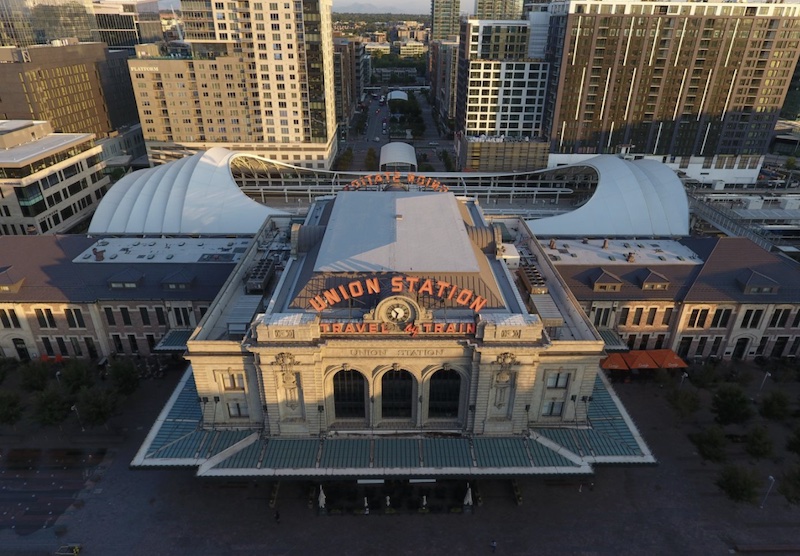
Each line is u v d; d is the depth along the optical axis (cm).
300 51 19138
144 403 8850
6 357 9756
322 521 6850
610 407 7606
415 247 7556
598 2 18400
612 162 15888
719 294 9531
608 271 9925
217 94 19725
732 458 7900
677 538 6700
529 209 17338
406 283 6688
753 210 14712
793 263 10712
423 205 8875
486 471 6600
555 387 7044
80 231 16125
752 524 6894
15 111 18988
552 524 6856
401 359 6600
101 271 9844
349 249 7581
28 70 18600
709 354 10075
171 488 7288
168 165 15412
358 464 6681
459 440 7031
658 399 9056
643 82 19575
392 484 7356
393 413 7200
